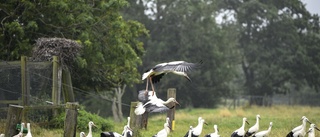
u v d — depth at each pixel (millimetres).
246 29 58625
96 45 26188
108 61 27312
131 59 27531
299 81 56312
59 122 20312
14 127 15234
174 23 50094
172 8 49469
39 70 20109
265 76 55844
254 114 34250
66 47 21375
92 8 26578
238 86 62438
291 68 56562
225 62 51219
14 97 19812
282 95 55969
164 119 28266
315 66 56156
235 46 56094
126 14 47938
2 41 24734
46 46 21359
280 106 48250
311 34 59219
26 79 19531
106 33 26891
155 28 49812
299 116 32125
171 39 49344
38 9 25297
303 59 55688
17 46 24703
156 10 50344
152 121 27219
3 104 19828
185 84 48562
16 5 25391
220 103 54469
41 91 20234
